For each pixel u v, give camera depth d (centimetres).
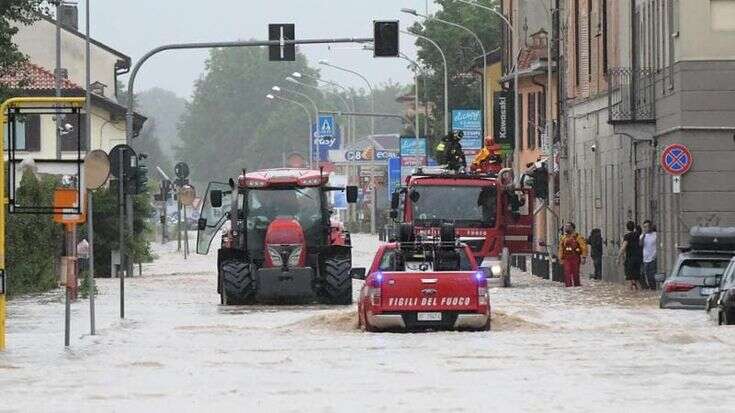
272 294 7394
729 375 3653
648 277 8862
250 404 3177
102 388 3534
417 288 5284
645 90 9325
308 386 3525
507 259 9231
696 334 4900
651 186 9312
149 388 3519
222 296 7562
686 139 8469
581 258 9462
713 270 6506
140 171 8194
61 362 4231
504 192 9212
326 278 7444
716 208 8450
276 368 3994
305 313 6731
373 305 5303
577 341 4734
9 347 4772
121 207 6394
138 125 17488
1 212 4653
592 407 3042
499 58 17800
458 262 5503
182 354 4475
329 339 5019
